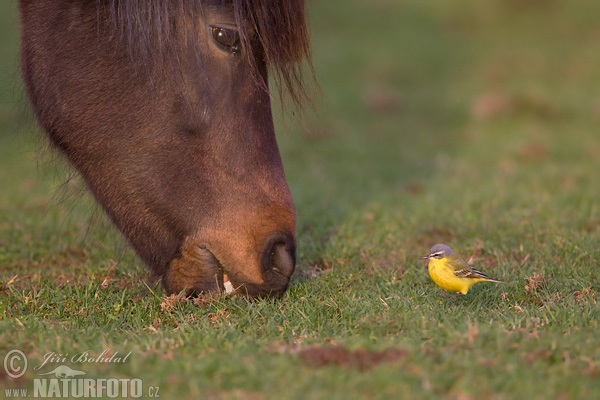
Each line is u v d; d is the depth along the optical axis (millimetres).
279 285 8656
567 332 7930
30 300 9641
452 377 6742
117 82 8820
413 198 16375
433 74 35094
